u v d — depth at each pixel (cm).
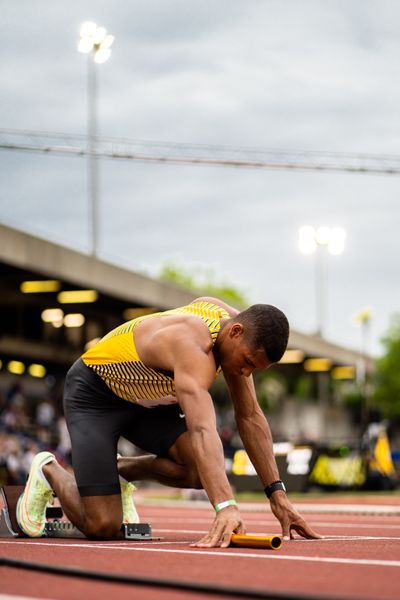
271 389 7319
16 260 2827
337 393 8494
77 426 774
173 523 1183
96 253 3538
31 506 809
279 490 759
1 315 3975
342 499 2322
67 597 418
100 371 764
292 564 534
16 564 525
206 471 657
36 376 4422
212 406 676
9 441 3016
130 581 455
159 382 732
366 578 470
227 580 465
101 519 757
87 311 3806
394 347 9331
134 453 3694
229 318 706
